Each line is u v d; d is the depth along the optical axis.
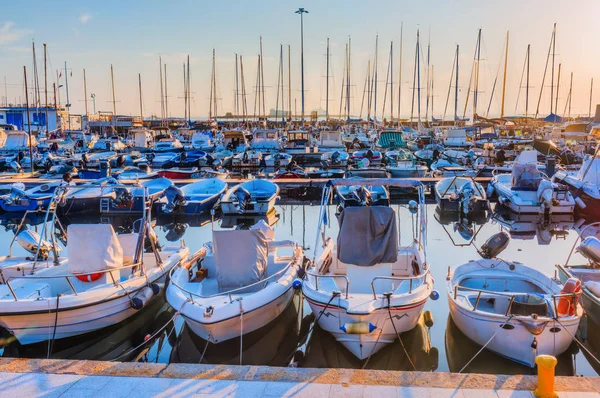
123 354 9.31
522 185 21.41
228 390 6.00
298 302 11.35
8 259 11.40
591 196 20.50
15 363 6.63
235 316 8.66
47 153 36.56
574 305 8.37
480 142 41.34
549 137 43.16
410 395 5.84
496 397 5.78
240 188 20.88
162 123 65.00
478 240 17.44
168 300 9.45
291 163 33.84
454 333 9.55
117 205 21.42
